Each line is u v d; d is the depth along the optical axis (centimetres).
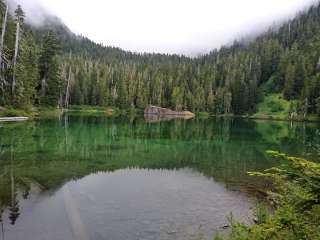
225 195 1525
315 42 17838
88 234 1014
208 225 1144
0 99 5175
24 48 5869
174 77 16600
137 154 2630
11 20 5903
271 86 16288
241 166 2242
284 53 17588
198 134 4588
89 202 1338
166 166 2194
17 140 2923
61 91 9331
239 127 6550
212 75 16538
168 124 6781
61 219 1105
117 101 13100
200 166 2223
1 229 998
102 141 3275
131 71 16300
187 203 1388
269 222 662
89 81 12625
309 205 575
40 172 1797
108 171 1959
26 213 1141
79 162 2162
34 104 6844
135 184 1686
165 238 1022
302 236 602
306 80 12888
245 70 17162
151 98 14750
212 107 14850
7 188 1436
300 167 583
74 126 4725
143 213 1239
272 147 3300
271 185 1716
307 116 11506
